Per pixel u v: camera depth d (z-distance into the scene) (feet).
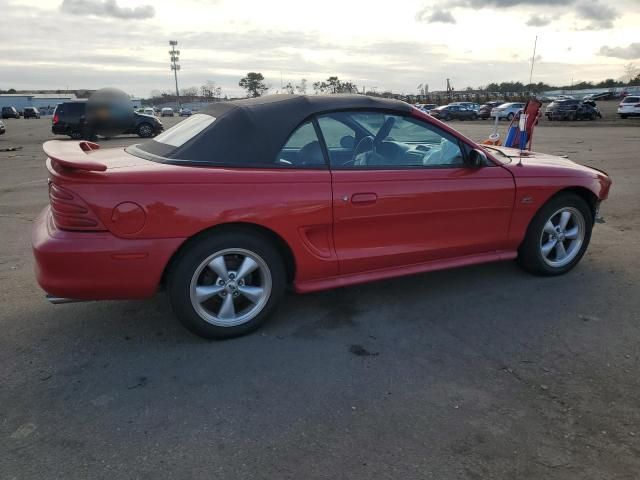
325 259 11.34
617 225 20.22
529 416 8.41
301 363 10.09
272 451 7.61
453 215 12.54
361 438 7.88
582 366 9.93
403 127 12.33
